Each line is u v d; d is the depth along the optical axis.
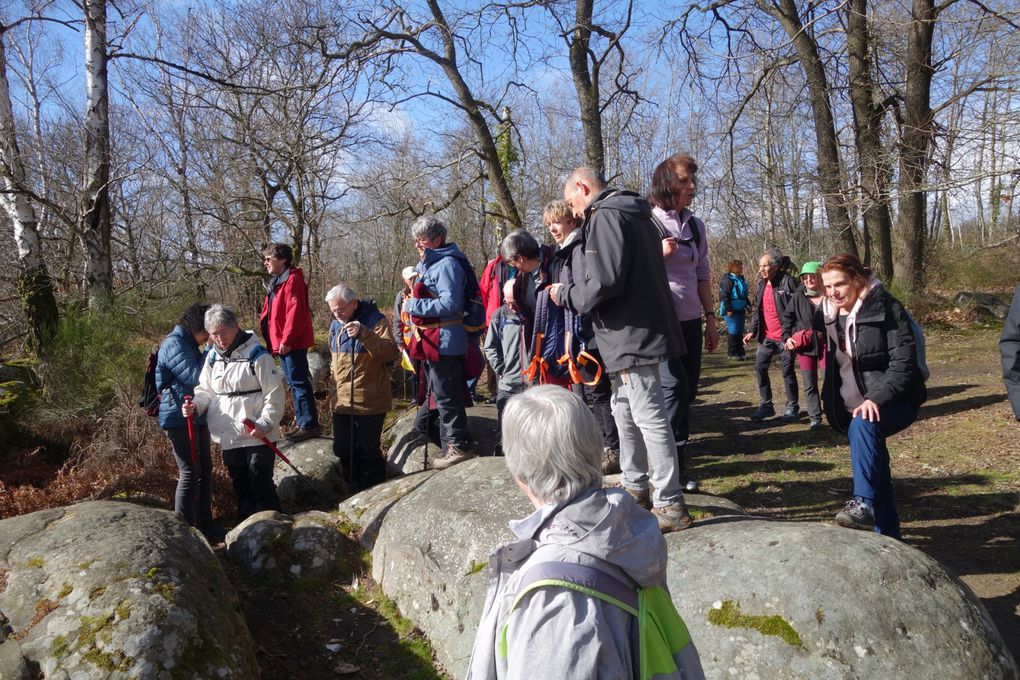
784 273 7.11
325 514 4.98
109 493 5.70
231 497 5.88
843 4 12.16
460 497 4.09
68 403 7.01
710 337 4.84
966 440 6.25
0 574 3.36
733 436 6.94
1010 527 4.44
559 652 1.50
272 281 6.57
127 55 9.77
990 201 18.03
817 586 2.81
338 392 5.96
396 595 4.07
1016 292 3.53
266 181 13.32
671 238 4.53
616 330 3.38
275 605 4.17
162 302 10.03
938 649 2.62
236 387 5.16
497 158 12.22
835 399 3.94
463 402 5.54
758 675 2.69
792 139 18.73
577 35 12.61
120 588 3.12
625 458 3.59
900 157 12.05
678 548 3.26
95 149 9.34
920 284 14.69
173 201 13.01
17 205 8.35
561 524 1.64
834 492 5.14
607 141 19.31
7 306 9.89
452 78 11.90
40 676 2.85
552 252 5.05
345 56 10.86
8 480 6.02
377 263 20.66
